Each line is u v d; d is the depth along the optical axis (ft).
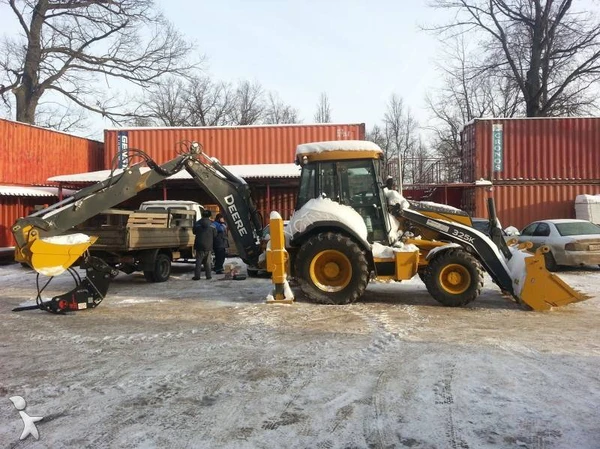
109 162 66.33
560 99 87.97
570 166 59.21
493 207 28.40
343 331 20.22
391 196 27.45
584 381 14.17
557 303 24.38
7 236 57.52
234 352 17.29
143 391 13.73
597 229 40.86
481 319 22.61
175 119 143.95
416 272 25.72
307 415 12.03
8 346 18.57
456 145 116.47
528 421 11.62
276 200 65.31
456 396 13.09
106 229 32.42
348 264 25.84
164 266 37.40
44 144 65.26
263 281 36.60
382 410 12.27
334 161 27.37
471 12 90.38
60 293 31.65
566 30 83.15
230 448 10.48
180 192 66.69
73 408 12.64
